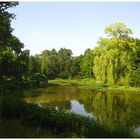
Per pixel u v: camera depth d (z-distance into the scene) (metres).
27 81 71.19
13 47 59.31
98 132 17.84
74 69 124.00
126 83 61.34
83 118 22.11
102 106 37.19
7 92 44.59
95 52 64.19
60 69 132.12
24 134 16.19
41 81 91.12
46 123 19.73
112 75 60.09
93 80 92.62
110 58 60.06
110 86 62.00
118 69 60.28
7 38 32.25
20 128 17.50
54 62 131.38
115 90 57.94
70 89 62.19
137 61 63.12
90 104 39.06
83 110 33.88
